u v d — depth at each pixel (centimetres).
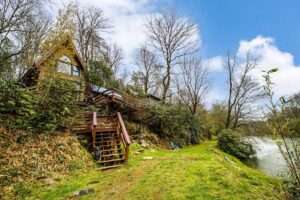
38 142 862
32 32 1476
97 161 928
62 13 1420
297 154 283
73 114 1134
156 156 1120
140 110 1738
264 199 538
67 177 761
